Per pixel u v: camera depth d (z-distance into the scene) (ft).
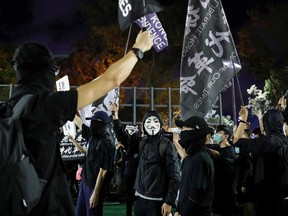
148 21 17.20
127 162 31.17
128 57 7.73
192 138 15.69
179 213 15.96
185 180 15.60
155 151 18.70
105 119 20.56
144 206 18.86
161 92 70.38
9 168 6.46
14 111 7.03
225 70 18.78
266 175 18.06
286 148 18.01
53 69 7.79
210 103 18.75
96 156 20.03
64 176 7.57
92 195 19.86
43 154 7.07
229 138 25.71
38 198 6.71
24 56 7.57
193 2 19.20
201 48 19.01
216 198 22.93
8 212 6.38
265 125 18.52
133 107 52.21
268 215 18.03
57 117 6.97
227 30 18.93
